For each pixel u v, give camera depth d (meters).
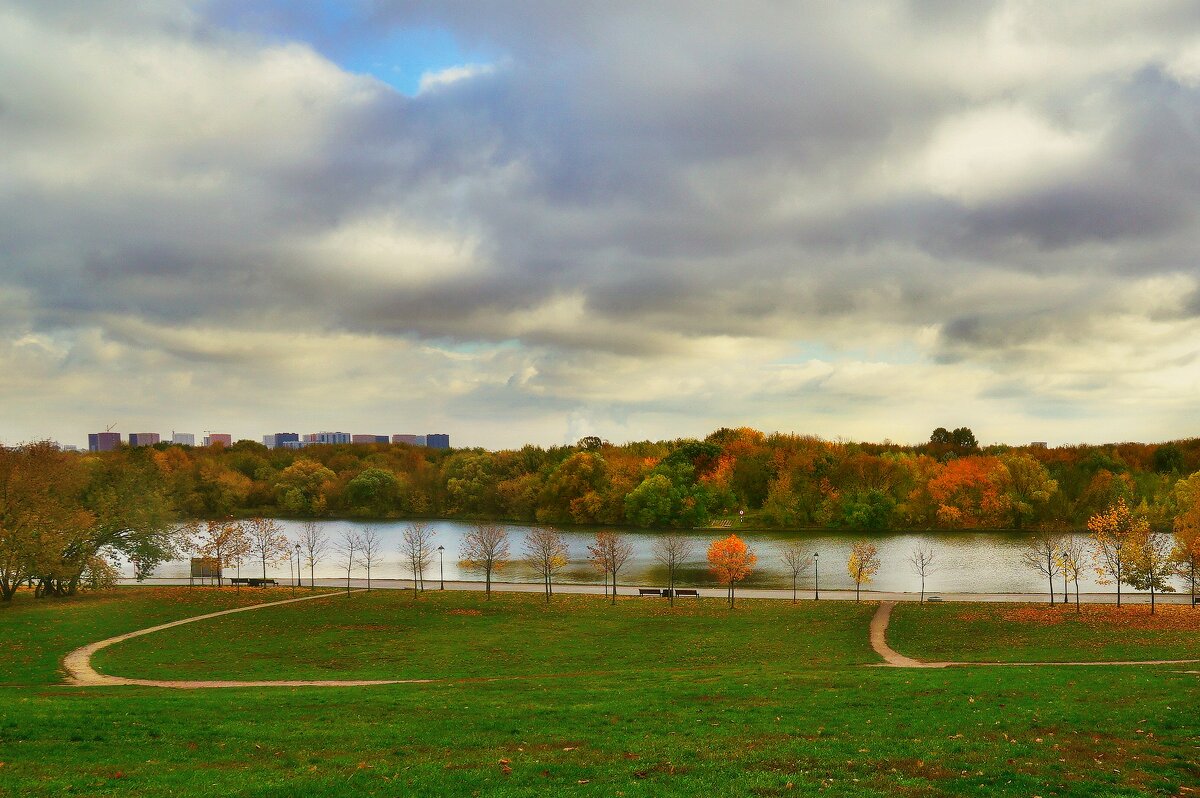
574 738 31.00
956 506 171.50
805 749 28.75
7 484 84.31
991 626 70.12
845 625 72.56
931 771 25.81
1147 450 199.12
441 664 57.88
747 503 198.62
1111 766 26.03
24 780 24.80
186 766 27.11
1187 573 96.44
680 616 79.06
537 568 126.56
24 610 78.25
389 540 170.12
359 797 23.67
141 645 64.38
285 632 70.56
